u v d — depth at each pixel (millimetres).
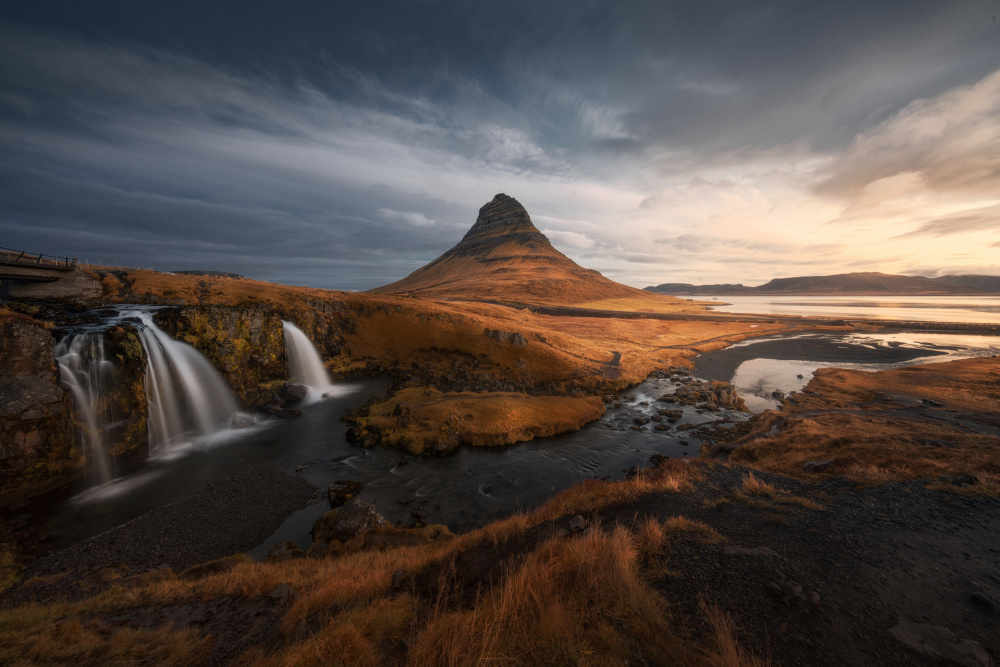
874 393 48375
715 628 5355
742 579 6906
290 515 22953
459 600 7047
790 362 77188
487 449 33750
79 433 26406
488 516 23094
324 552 17094
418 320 67812
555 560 6965
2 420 22781
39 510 22516
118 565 17812
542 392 51250
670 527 9211
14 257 39562
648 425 40625
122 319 37062
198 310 42375
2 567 17500
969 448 18312
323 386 52312
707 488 13312
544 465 30609
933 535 8883
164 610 10383
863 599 6355
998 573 7195
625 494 12773
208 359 41188
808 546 8359
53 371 25625
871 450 19828
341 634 5828
